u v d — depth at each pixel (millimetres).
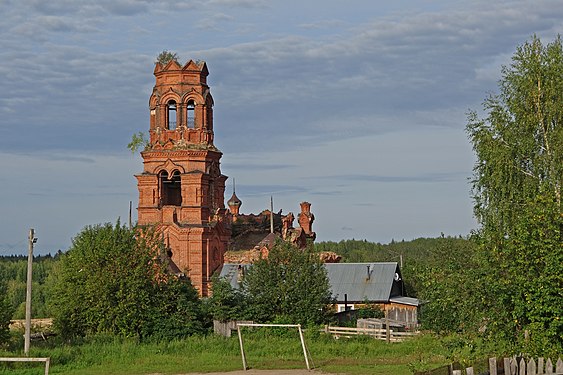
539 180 58312
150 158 99688
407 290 108750
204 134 100438
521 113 59062
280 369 55594
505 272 38469
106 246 75812
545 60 59594
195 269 97562
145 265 76188
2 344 66312
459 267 40375
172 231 98250
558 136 57125
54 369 56031
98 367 57594
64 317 75125
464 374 30875
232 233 108625
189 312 75000
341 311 91812
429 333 71000
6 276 188750
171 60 100250
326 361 60062
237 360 60969
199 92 100125
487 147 59500
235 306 77812
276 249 82500
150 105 101125
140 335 73875
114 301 74562
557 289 35719
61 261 79125
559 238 37469
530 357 34719
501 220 58125
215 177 102000
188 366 57812
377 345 68312
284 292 79625
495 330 38000
